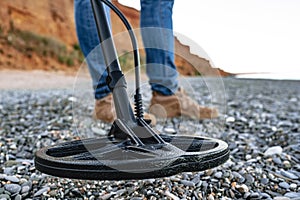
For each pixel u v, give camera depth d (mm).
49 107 2865
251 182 1052
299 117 2480
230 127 1966
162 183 993
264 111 2820
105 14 865
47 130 1881
